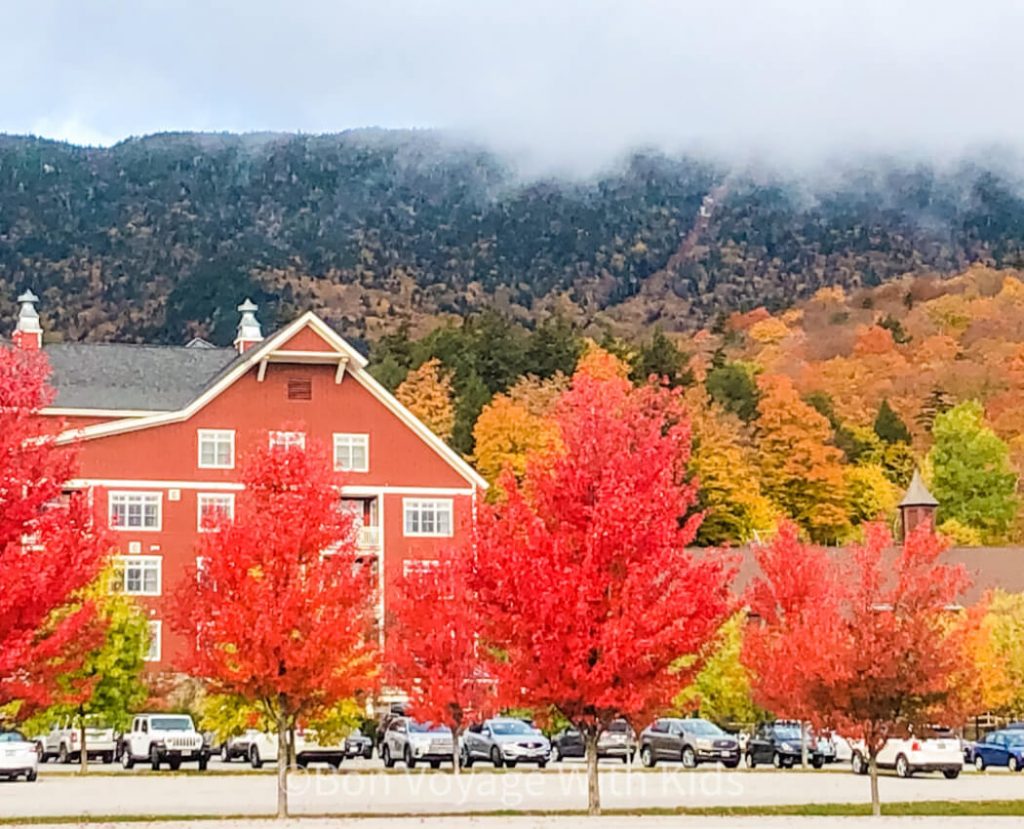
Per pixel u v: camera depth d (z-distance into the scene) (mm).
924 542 43688
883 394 180125
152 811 43000
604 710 40188
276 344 91250
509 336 165000
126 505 88562
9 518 36344
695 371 170000
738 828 35875
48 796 49688
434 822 37844
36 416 39000
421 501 92938
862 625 42781
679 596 38938
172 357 101750
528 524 39750
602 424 40531
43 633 39656
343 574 41750
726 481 130125
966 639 48438
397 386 156625
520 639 39656
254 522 41344
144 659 77938
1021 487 150375
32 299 100625
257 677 40469
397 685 59531
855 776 62969
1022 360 186250
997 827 36719
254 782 57031
